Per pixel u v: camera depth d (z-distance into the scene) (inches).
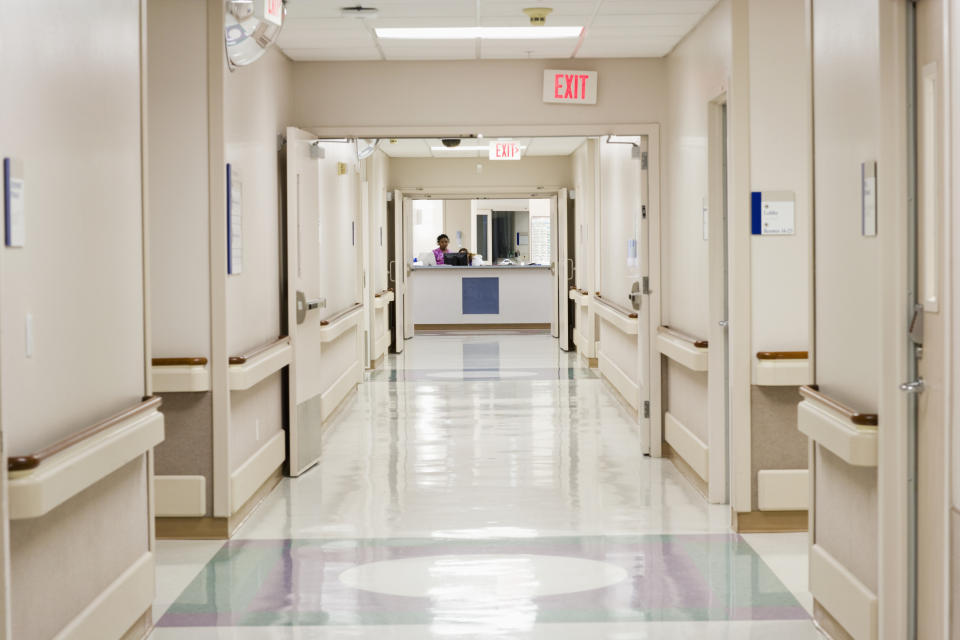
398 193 654.5
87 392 142.9
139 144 166.1
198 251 228.2
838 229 160.4
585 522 243.3
